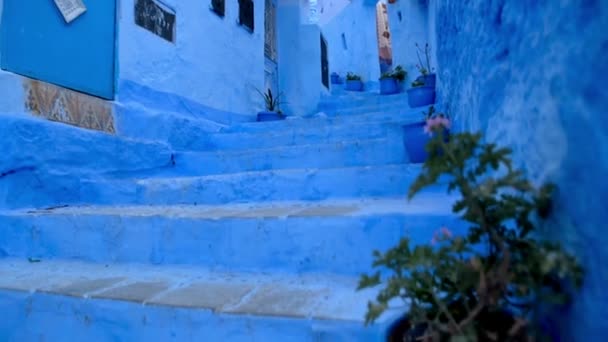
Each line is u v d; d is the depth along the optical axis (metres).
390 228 1.40
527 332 0.75
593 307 0.65
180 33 3.61
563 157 0.76
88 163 2.41
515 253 0.79
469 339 0.70
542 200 0.80
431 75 4.00
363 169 2.10
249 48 5.05
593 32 0.66
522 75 1.03
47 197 2.14
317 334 1.03
